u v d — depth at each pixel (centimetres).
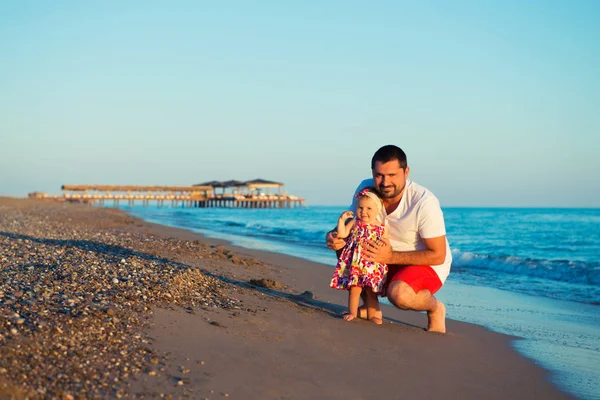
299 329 402
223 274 661
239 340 347
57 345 277
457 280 907
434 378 326
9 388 216
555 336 490
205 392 254
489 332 484
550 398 313
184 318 374
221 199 8425
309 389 280
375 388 296
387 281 453
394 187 420
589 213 6359
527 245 1870
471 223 3625
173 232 1655
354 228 445
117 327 324
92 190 7638
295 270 827
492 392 313
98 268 522
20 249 686
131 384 249
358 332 417
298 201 9088
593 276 922
